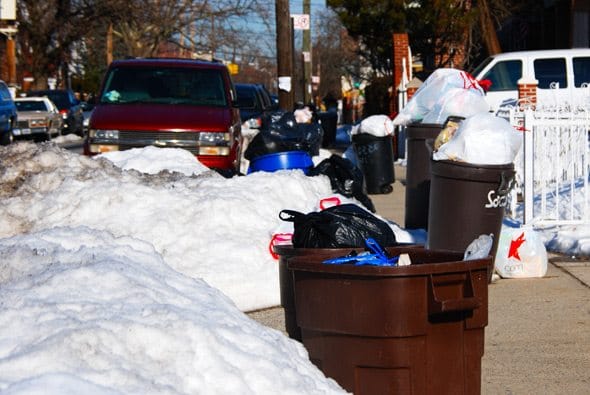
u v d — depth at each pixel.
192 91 13.98
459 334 4.45
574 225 9.93
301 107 20.55
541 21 32.09
